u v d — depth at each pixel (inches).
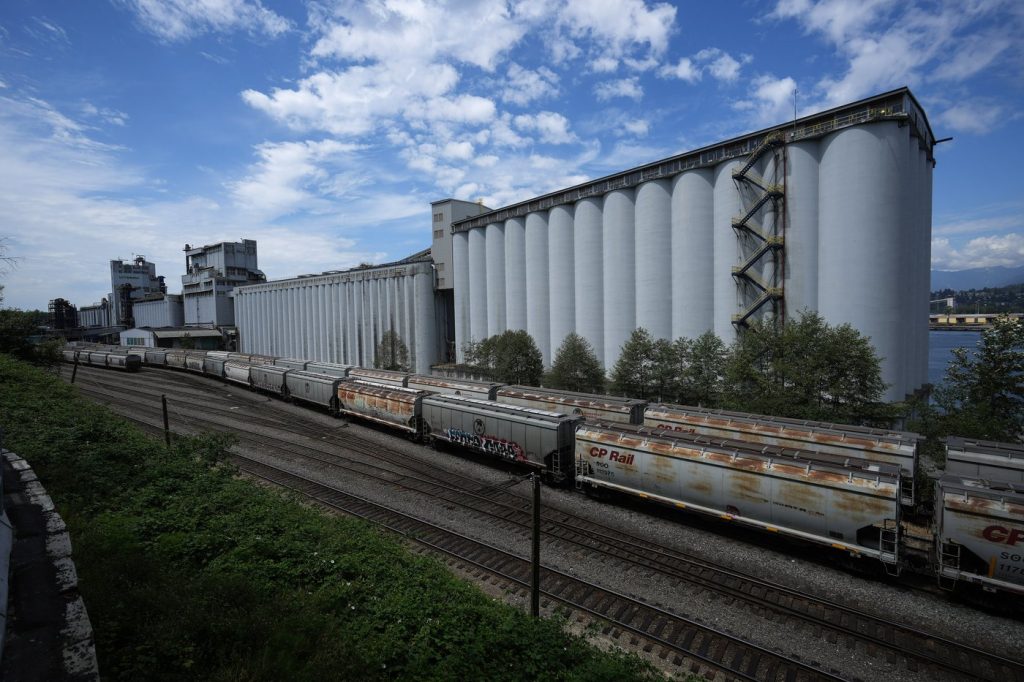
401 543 737.6
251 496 732.0
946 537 603.8
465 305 2997.0
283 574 518.0
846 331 1197.1
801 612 583.8
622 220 2146.9
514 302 2674.7
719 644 530.9
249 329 4384.8
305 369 2219.5
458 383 1641.2
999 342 1080.2
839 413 1152.2
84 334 5162.4
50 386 1290.6
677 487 804.6
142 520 572.1
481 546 746.2
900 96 1469.0
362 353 3422.7
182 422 1528.1
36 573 350.0
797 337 1228.5
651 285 2043.6
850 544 659.4
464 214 3174.2
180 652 350.6
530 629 485.1
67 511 542.6
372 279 3326.8
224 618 398.9
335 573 539.2
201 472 799.7
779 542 761.0
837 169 1558.8
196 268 5118.1
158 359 2915.8
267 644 379.2
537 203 2509.8
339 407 1642.5
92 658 272.2
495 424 1097.4
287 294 3969.0
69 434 837.2
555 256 2444.6
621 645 534.6
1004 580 573.3
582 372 1925.4
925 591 632.4
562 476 981.8
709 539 773.9
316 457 1212.5
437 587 553.0
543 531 798.5
